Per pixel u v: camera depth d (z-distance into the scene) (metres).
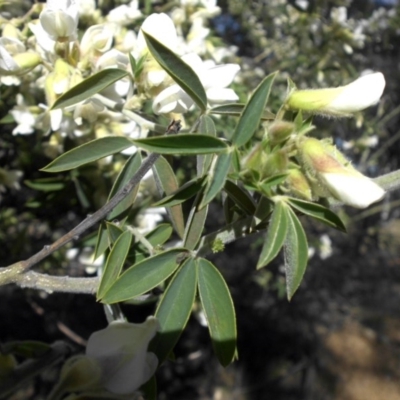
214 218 0.43
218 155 0.11
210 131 0.13
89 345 0.10
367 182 0.11
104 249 0.14
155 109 0.14
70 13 0.15
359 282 0.81
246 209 0.12
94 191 0.24
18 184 0.27
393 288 0.86
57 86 0.16
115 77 0.13
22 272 0.12
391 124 0.63
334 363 0.94
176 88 0.14
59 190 0.24
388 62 0.57
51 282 0.12
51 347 0.12
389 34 0.53
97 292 0.12
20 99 0.21
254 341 0.74
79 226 0.12
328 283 0.73
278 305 0.68
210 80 0.14
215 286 0.11
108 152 0.13
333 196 0.11
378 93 0.11
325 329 0.81
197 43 0.24
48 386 0.40
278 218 0.11
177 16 0.25
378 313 0.94
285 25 0.42
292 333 0.74
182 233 0.14
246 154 0.11
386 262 0.82
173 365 0.65
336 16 0.37
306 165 0.11
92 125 0.19
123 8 0.21
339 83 0.38
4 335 0.48
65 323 0.47
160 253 0.11
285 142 0.11
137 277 0.11
